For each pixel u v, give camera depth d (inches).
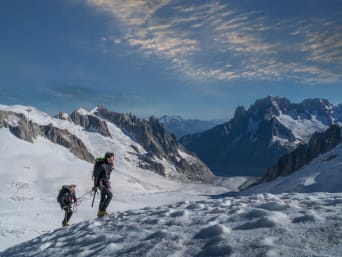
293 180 5260.8
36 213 3548.2
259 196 436.5
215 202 424.2
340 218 208.4
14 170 7834.6
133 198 6727.4
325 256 155.6
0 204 4552.2
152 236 251.3
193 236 230.4
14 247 434.0
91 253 249.0
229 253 185.3
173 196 7701.8
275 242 187.2
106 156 520.4
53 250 295.1
